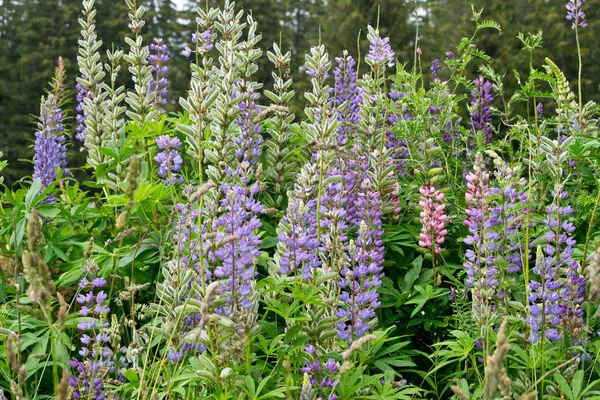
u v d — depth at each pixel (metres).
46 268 2.20
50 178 5.49
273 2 41.78
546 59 4.48
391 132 5.38
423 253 4.78
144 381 3.26
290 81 4.95
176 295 3.34
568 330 3.64
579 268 3.67
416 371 3.97
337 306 3.69
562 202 4.83
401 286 4.51
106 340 3.57
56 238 4.59
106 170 5.08
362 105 4.93
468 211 3.86
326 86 4.90
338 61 5.12
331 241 3.80
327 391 3.39
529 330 3.77
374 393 3.54
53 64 40.72
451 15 37.03
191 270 3.47
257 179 4.57
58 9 42.91
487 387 2.13
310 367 3.45
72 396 3.49
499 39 31.05
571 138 3.76
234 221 3.40
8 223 4.71
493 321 3.65
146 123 5.00
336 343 3.65
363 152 4.98
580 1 5.16
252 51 4.86
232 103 4.11
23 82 39.94
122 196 4.37
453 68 5.59
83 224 4.86
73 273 4.25
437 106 5.33
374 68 5.09
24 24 42.53
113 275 4.32
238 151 4.50
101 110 5.51
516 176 4.24
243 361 3.63
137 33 5.45
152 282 4.48
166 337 3.76
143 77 5.41
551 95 4.56
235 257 3.42
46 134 5.53
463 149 5.58
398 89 5.71
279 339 3.44
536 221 4.41
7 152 38.00
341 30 39.09
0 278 4.46
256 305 3.46
